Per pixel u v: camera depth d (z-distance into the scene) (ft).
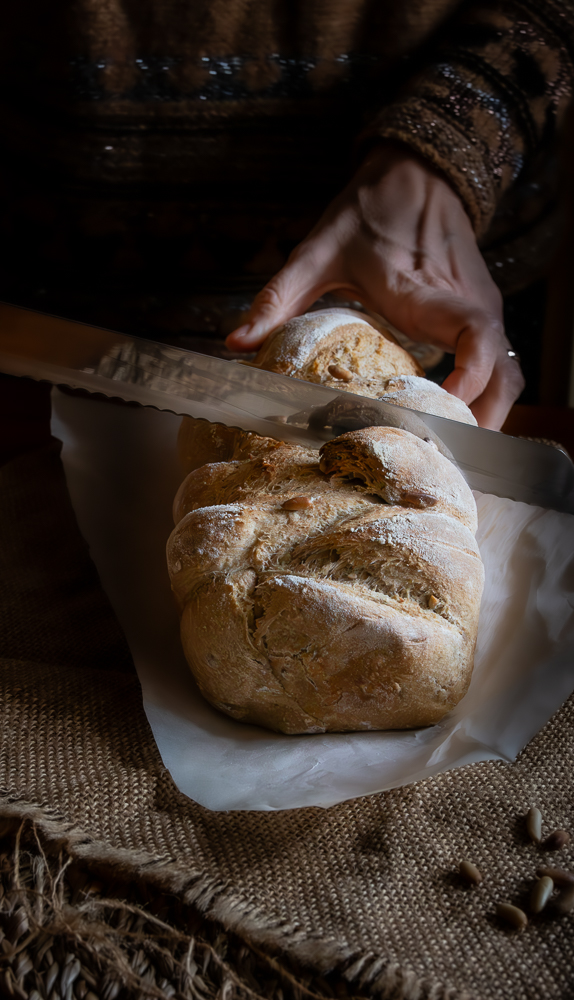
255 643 1.45
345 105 2.30
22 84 2.20
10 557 1.86
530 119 2.28
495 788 1.41
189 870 1.30
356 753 1.44
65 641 1.67
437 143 2.22
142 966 1.22
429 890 1.30
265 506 1.55
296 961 1.22
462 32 2.24
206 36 2.18
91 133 2.25
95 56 2.17
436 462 1.58
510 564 1.65
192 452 1.84
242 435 1.74
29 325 1.66
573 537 1.64
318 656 1.43
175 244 2.41
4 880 1.28
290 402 1.67
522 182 2.44
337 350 1.86
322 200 2.40
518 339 2.91
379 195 2.25
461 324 2.07
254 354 2.11
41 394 2.38
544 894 1.28
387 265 2.19
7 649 1.65
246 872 1.31
